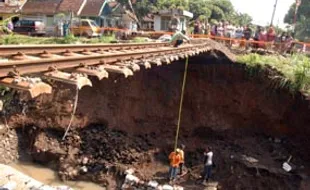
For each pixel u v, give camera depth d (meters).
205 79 19.25
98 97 18.61
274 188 15.45
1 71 4.68
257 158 17.28
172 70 19.53
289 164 16.67
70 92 18.02
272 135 18.81
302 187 15.24
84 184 15.43
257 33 24.34
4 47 5.87
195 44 17.23
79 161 16.48
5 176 12.06
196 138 19.31
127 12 38.56
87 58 7.19
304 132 17.72
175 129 19.44
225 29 25.25
